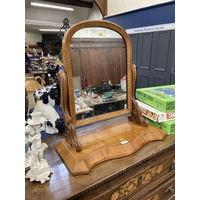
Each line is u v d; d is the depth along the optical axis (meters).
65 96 0.63
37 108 0.88
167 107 0.81
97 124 0.85
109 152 0.63
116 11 2.51
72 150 0.63
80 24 0.63
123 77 0.80
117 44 0.75
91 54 0.69
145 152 0.67
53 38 7.45
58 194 0.48
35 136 0.51
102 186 0.54
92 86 0.71
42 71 1.85
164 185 0.79
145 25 1.92
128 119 0.90
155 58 1.88
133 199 0.67
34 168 0.52
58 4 3.88
